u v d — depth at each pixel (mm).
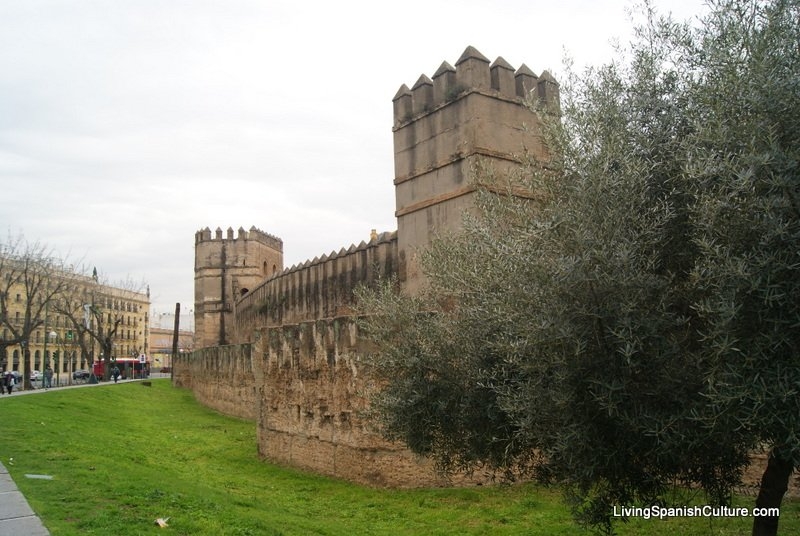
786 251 6660
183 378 62625
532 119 21359
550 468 9812
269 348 24266
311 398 21391
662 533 12406
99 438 22188
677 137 8688
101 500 11594
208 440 28266
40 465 14492
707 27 8695
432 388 11484
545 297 7969
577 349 7422
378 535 13695
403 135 23219
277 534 11656
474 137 20203
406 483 17891
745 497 14031
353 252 28391
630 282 7516
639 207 8188
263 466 22578
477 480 17203
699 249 7988
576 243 7941
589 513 8734
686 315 8297
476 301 10547
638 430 7707
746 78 7453
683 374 7758
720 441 7516
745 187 6859
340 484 19031
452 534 13531
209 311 70000
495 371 9797
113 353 98438
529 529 13281
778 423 6727
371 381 18078
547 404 8109
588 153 8570
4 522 9766
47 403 29625
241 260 70562
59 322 89750
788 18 7871
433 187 21688
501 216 10734
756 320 6918
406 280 22516
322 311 31516
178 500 12375
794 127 7180
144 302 127812
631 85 9344
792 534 11945
